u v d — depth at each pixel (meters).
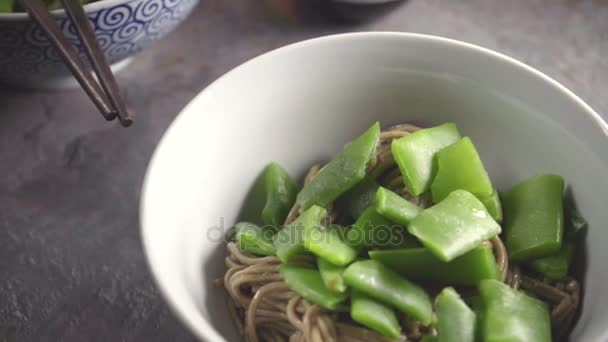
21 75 0.28
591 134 0.20
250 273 0.20
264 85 0.22
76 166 0.27
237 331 0.20
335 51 0.22
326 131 0.24
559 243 0.19
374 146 0.21
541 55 0.32
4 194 0.27
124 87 0.31
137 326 0.22
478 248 0.18
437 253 0.17
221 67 0.32
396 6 0.33
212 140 0.21
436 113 0.24
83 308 0.23
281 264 0.20
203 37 0.33
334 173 0.21
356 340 0.19
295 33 0.33
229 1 0.35
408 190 0.21
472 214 0.18
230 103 0.21
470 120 0.23
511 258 0.20
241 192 0.23
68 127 0.29
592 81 0.31
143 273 0.24
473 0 0.35
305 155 0.24
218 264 0.21
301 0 0.35
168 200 0.19
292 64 0.22
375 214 0.19
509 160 0.23
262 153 0.23
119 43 0.27
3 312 0.23
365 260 0.18
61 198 0.26
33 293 0.23
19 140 0.28
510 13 0.35
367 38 0.22
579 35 0.33
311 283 0.18
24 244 0.25
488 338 0.17
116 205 0.26
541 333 0.17
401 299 0.17
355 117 0.24
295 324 0.19
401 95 0.24
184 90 0.30
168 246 0.18
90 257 0.24
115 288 0.23
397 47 0.23
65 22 0.25
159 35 0.29
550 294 0.20
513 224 0.21
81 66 0.23
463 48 0.22
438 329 0.17
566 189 0.21
